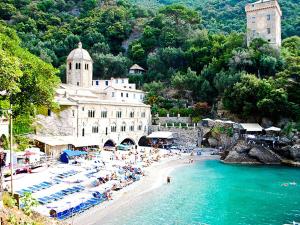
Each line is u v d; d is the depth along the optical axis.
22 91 51.62
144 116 112.94
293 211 48.56
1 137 52.94
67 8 199.38
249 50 121.56
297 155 87.25
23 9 184.38
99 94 116.38
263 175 73.81
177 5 173.88
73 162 72.75
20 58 52.53
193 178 69.69
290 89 102.62
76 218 43.34
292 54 126.81
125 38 178.62
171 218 44.84
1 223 25.28
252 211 48.53
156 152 97.06
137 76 149.12
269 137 94.19
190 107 122.56
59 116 84.75
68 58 120.06
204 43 149.38
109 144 102.81
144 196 55.38
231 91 109.81
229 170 78.88
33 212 32.34
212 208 49.62
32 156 63.06
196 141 108.56
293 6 182.62
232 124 101.69
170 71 144.75
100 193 51.81
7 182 48.91
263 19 130.88
